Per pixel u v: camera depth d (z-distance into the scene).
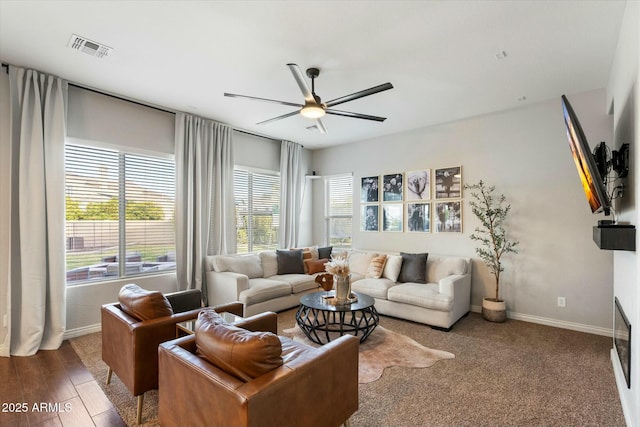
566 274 3.76
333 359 1.65
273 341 1.44
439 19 2.31
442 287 3.77
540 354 3.00
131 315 2.27
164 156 4.29
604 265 3.54
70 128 3.49
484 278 4.37
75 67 3.09
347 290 3.38
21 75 3.06
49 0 2.12
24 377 2.59
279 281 4.48
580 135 1.96
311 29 2.45
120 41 2.63
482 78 3.27
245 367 1.37
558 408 2.15
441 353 3.02
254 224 5.52
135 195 4.05
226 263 4.47
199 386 1.43
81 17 2.32
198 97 3.84
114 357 2.28
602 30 2.43
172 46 2.71
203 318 1.75
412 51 2.75
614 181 2.73
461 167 4.58
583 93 3.59
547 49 2.70
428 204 4.91
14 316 3.05
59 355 3.00
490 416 2.07
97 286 3.66
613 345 2.91
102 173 3.78
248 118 4.63
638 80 1.78
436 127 4.84
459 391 2.36
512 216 4.14
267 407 1.29
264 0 2.12
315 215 6.52
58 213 3.24
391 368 2.72
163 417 1.68
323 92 3.65
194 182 4.44
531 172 4.01
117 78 3.33
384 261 4.79
